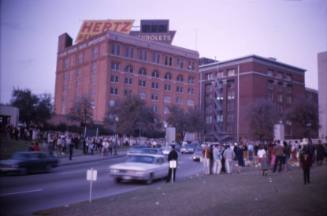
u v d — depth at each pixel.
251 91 94.88
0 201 11.45
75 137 43.19
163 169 18.17
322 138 51.38
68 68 94.75
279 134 31.98
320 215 9.15
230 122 98.62
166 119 81.69
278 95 101.25
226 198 11.59
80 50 90.69
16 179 17.98
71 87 92.75
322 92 53.84
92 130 58.88
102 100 80.69
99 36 84.25
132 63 85.38
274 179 17.56
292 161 27.44
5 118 48.25
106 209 9.70
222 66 103.38
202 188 14.20
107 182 17.27
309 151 16.08
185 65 95.62
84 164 28.75
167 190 13.64
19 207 10.52
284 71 103.62
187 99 95.38
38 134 40.34
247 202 10.84
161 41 100.56
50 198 12.27
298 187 14.40
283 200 11.23
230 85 101.19
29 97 56.22
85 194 13.40
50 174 20.64
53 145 36.47
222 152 22.42
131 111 63.53
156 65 89.88
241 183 15.92
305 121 66.38
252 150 30.84
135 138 65.88
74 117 61.28
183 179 18.86
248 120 77.69
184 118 75.50
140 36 101.38
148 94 88.06
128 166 16.75
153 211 9.45
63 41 98.69
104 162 30.89
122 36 84.25
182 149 50.38
